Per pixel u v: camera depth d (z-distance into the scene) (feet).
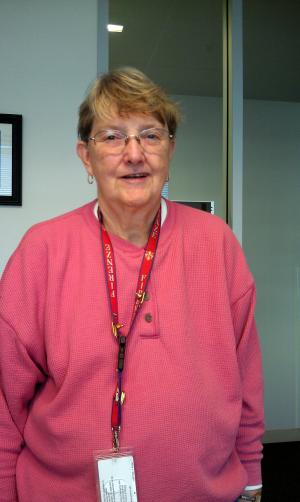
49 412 2.85
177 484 2.83
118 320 2.95
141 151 2.93
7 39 6.18
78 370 2.81
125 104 2.90
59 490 2.87
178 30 7.31
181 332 2.96
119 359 2.83
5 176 6.10
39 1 6.28
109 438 2.76
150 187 3.03
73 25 6.38
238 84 7.25
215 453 2.97
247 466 3.42
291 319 7.64
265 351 7.57
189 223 3.36
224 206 7.49
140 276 3.08
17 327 2.96
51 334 2.92
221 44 7.48
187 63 7.43
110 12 7.03
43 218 6.26
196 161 7.44
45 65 6.28
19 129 6.13
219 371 3.08
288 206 7.56
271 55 7.41
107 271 3.07
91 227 3.23
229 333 3.10
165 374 2.85
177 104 3.19
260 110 7.40
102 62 6.56
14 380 2.99
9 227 6.16
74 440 2.79
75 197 6.34
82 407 2.81
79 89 6.38
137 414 2.77
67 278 3.04
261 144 7.42
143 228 3.20
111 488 2.72
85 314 2.93
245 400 3.38
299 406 7.75
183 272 3.14
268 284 7.52
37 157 6.25
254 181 7.41
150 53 7.33
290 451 8.11
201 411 2.88
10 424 3.08
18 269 3.07
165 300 3.02
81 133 3.21
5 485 3.05
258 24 7.36
